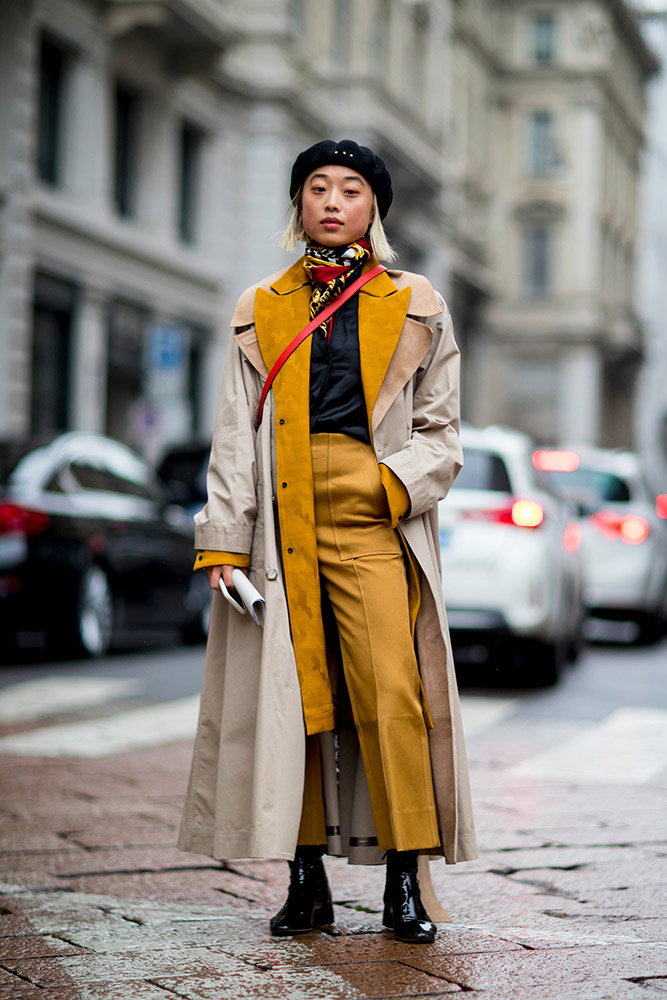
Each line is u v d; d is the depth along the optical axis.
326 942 4.75
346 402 4.75
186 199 34.28
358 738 4.74
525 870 5.88
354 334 4.78
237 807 4.69
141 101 31.55
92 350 29.19
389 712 4.60
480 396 66.06
